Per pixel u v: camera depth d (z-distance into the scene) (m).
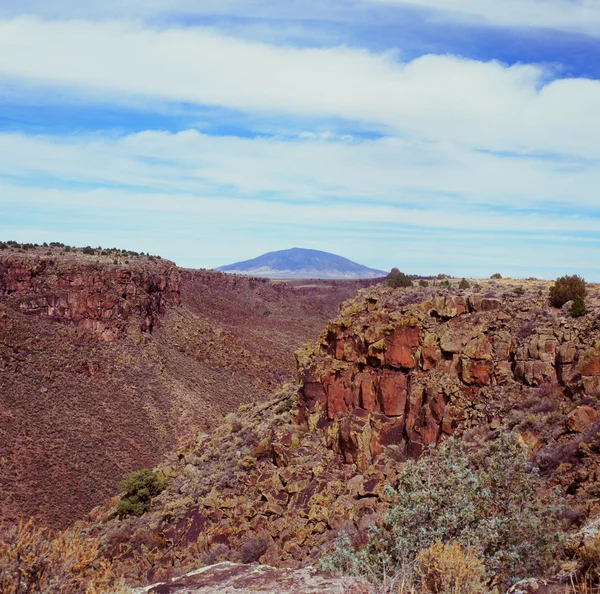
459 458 15.47
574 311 29.84
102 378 97.75
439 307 33.12
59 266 111.75
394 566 12.38
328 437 32.53
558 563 13.45
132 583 23.12
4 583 8.75
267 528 27.83
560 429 25.02
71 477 71.38
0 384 83.38
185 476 41.81
